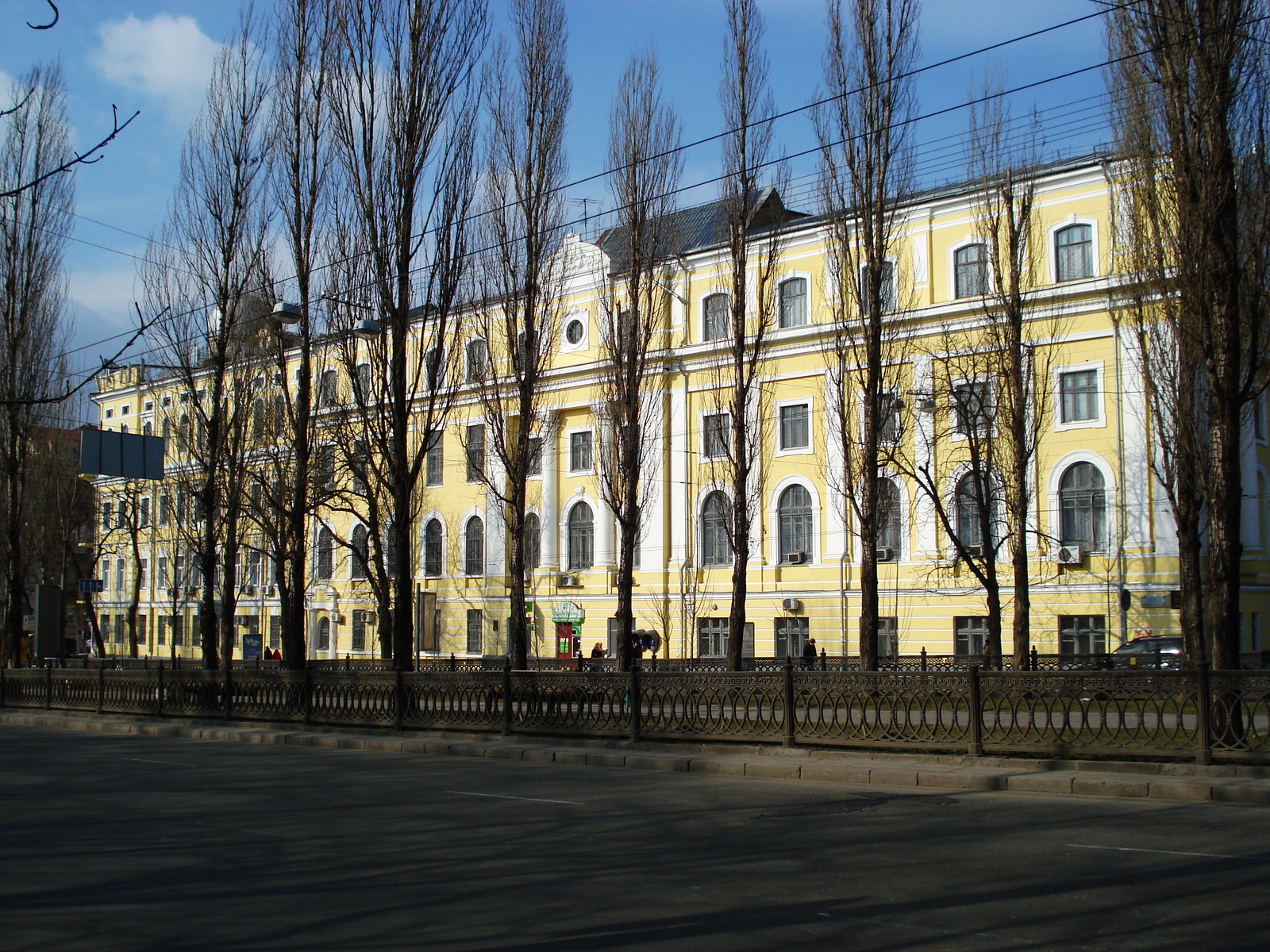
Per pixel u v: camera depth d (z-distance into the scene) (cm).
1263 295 1472
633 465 3027
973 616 3488
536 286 2852
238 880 796
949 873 773
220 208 2736
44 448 4206
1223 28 1450
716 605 4081
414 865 838
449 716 1898
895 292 3619
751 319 3966
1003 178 2912
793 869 797
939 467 3522
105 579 6366
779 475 3947
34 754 1773
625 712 1688
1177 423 1958
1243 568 3341
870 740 1466
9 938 645
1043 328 3369
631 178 3028
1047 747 1345
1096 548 3297
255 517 3278
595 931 634
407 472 2144
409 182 2116
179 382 3366
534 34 2831
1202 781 1189
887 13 2561
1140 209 1819
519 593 2830
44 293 3089
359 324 2245
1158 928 623
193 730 2169
